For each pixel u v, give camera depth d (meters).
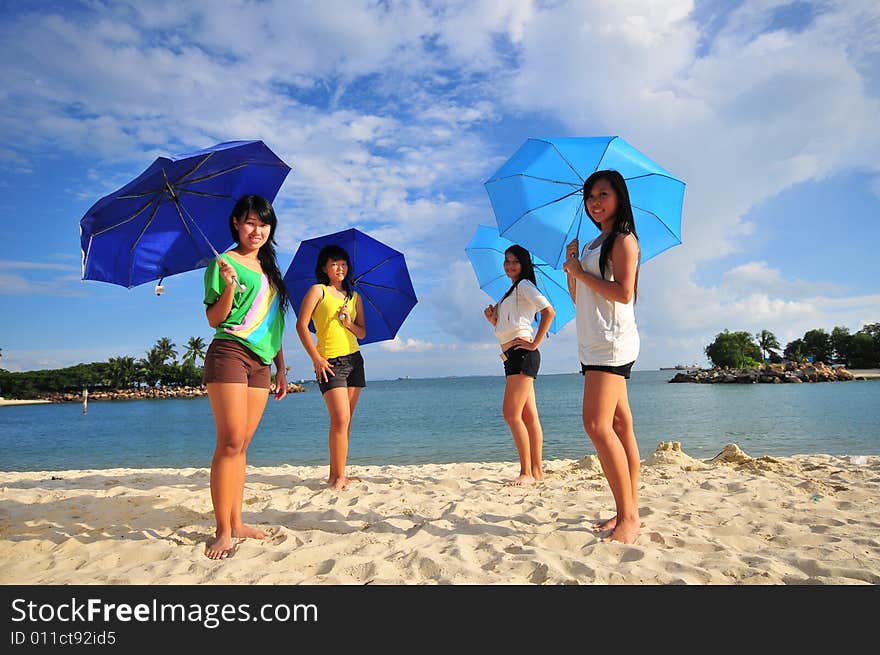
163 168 3.05
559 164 3.70
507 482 5.15
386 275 5.61
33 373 104.56
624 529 3.12
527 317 5.05
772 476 5.10
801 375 74.38
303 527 3.60
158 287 3.49
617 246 3.07
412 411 32.22
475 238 6.24
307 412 38.38
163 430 25.69
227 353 3.04
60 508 4.02
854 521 3.50
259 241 3.21
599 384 3.12
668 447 6.41
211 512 3.95
